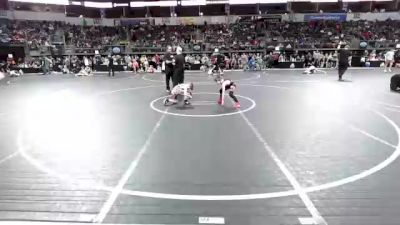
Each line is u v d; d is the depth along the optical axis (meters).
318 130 7.47
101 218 3.84
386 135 7.04
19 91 14.23
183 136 7.09
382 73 20.31
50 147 6.44
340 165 5.38
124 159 5.74
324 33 32.84
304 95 12.36
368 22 33.91
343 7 37.06
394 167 5.27
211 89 14.21
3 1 30.70
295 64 25.09
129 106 10.50
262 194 4.40
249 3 37.28
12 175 5.11
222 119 8.58
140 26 35.81
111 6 36.97
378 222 3.71
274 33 33.31
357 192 4.43
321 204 4.12
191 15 38.62
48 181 4.88
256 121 8.34
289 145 6.43
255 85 15.40
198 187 4.62
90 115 9.24
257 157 5.78
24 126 8.09
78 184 4.76
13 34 28.06
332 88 14.16
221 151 6.11
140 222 3.74
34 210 4.05
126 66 24.56
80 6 36.47
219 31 34.38
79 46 29.09
